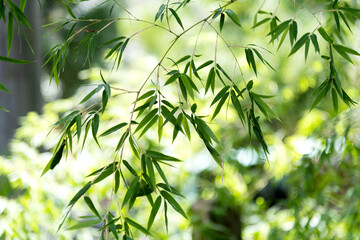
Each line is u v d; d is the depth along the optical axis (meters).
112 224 2.94
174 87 4.93
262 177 5.89
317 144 4.65
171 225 4.91
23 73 4.88
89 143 4.42
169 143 4.86
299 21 5.95
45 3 11.34
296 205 4.84
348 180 5.34
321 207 4.86
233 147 5.43
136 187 2.97
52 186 4.21
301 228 4.68
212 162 5.21
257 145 5.48
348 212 4.49
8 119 4.89
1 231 4.05
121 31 9.58
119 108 4.57
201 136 2.98
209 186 5.66
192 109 2.99
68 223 4.25
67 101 5.03
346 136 4.28
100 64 11.22
